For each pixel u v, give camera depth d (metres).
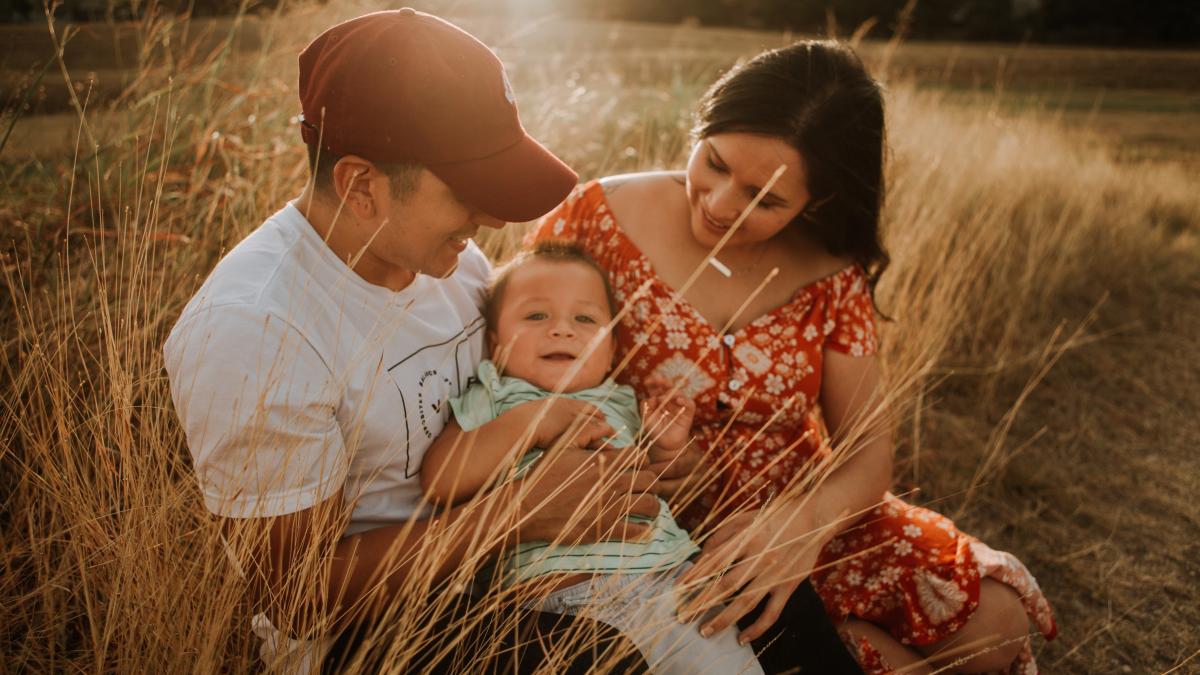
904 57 17.30
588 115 4.23
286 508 1.24
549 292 1.76
